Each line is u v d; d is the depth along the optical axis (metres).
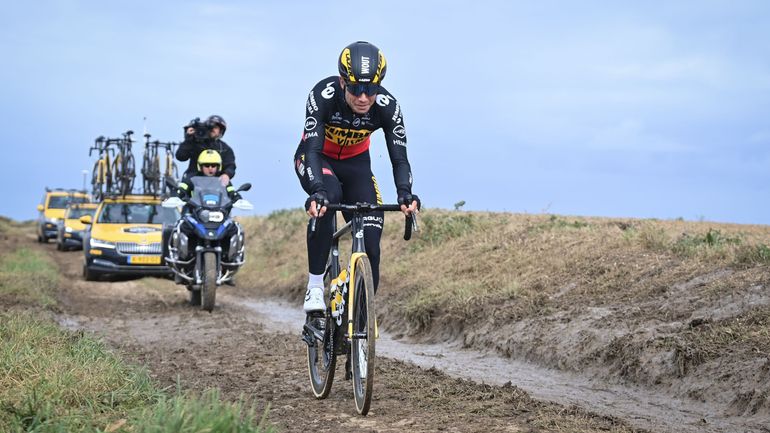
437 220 18.06
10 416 4.96
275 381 7.55
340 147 6.61
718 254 10.30
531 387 8.35
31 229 58.97
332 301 6.35
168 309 14.83
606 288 10.66
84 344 7.64
